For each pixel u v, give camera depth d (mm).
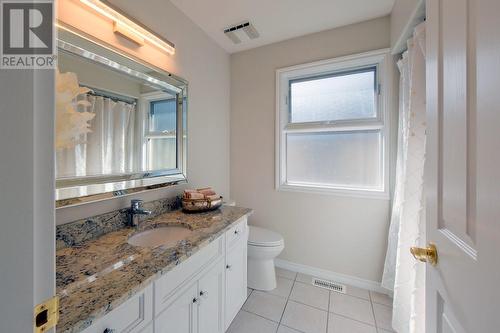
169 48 1533
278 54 2203
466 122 512
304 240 2160
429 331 716
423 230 1218
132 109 1312
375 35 1840
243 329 1461
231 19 1819
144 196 1432
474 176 480
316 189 2098
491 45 420
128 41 1281
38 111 333
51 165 348
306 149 2252
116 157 1217
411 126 1363
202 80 1971
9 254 304
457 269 544
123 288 680
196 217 1463
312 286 1947
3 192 298
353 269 1975
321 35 2023
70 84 987
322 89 2170
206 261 1139
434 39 690
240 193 2424
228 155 2432
